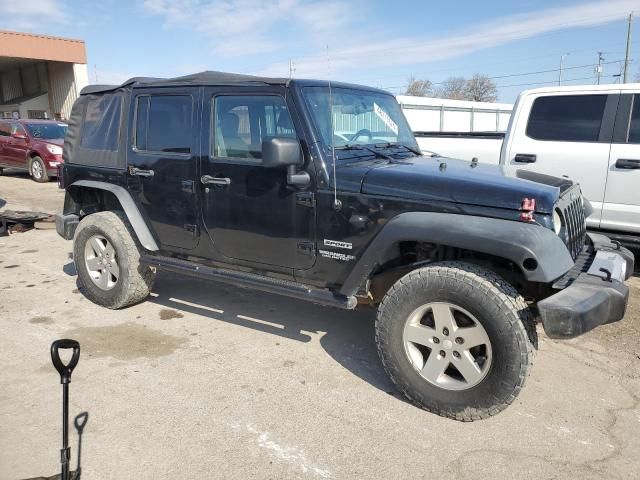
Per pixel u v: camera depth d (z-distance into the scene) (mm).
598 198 5777
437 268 3094
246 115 3803
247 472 2715
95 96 5031
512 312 2861
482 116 25031
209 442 2959
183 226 4305
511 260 2934
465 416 3107
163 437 3002
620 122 5625
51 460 2793
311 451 2883
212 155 3994
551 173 6023
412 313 3172
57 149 14609
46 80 33594
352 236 3426
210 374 3744
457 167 3684
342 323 4691
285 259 3768
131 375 3721
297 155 3363
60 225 5305
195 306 5102
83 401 3375
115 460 2799
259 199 3777
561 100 6000
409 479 2666
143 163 4477
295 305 5137
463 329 3027
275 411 3273
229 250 4066
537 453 2863
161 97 4316
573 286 3000
